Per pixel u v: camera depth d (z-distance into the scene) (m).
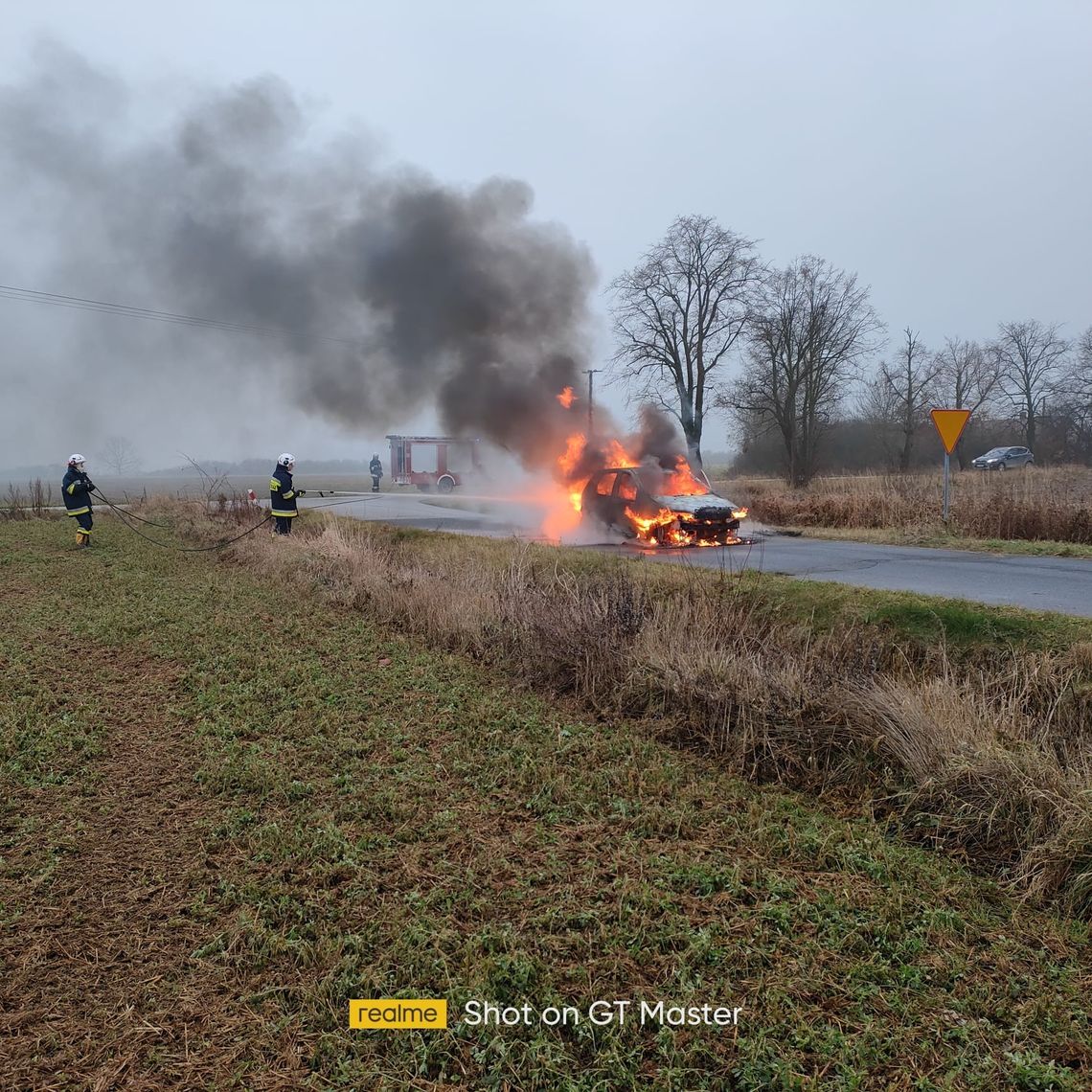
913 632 6.20
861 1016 2.60
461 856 3.62
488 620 7.52
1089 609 6.71
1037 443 50.22
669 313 38.41
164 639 7.40
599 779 4.50
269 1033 2.50
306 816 3.99
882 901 3.29
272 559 11.66
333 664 6.77
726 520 12.81
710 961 2.88
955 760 4.19
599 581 8.09
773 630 6.45
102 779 4.43
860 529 15.09
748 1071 2.34
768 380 42.19
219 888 3.34
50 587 10.16
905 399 47.94
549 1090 2.31
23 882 3.37
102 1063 2.38
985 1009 2.66
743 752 4.86
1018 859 3.76
